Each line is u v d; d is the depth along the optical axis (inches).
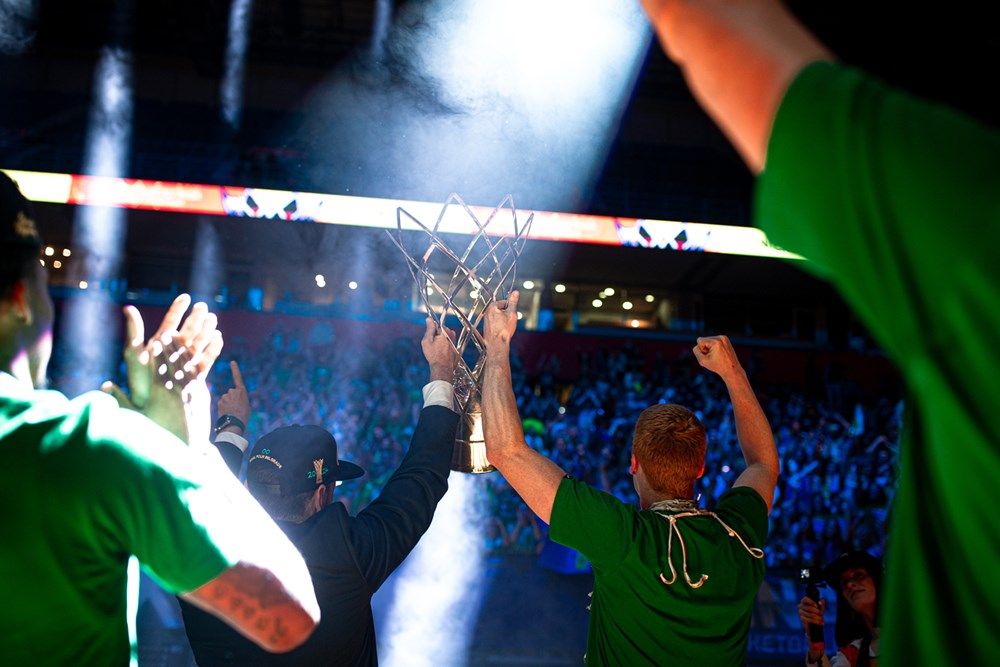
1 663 44.1
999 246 20.7
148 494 45.8
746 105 25.8
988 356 21.7
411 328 805.2
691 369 874.8
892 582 29.5
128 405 54.0
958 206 21.2
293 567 51.4
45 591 44.3
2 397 47.1
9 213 49.9
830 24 951.6
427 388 97.1
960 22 925.2
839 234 23.9
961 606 26.3
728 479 634.8
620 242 839.7
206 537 46.9
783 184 24.9
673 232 848.9
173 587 47.8
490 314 93.8
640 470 95.3
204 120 946.1
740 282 1008.9
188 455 49.6
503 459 87.8
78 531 44.8
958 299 21.8
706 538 85.7
